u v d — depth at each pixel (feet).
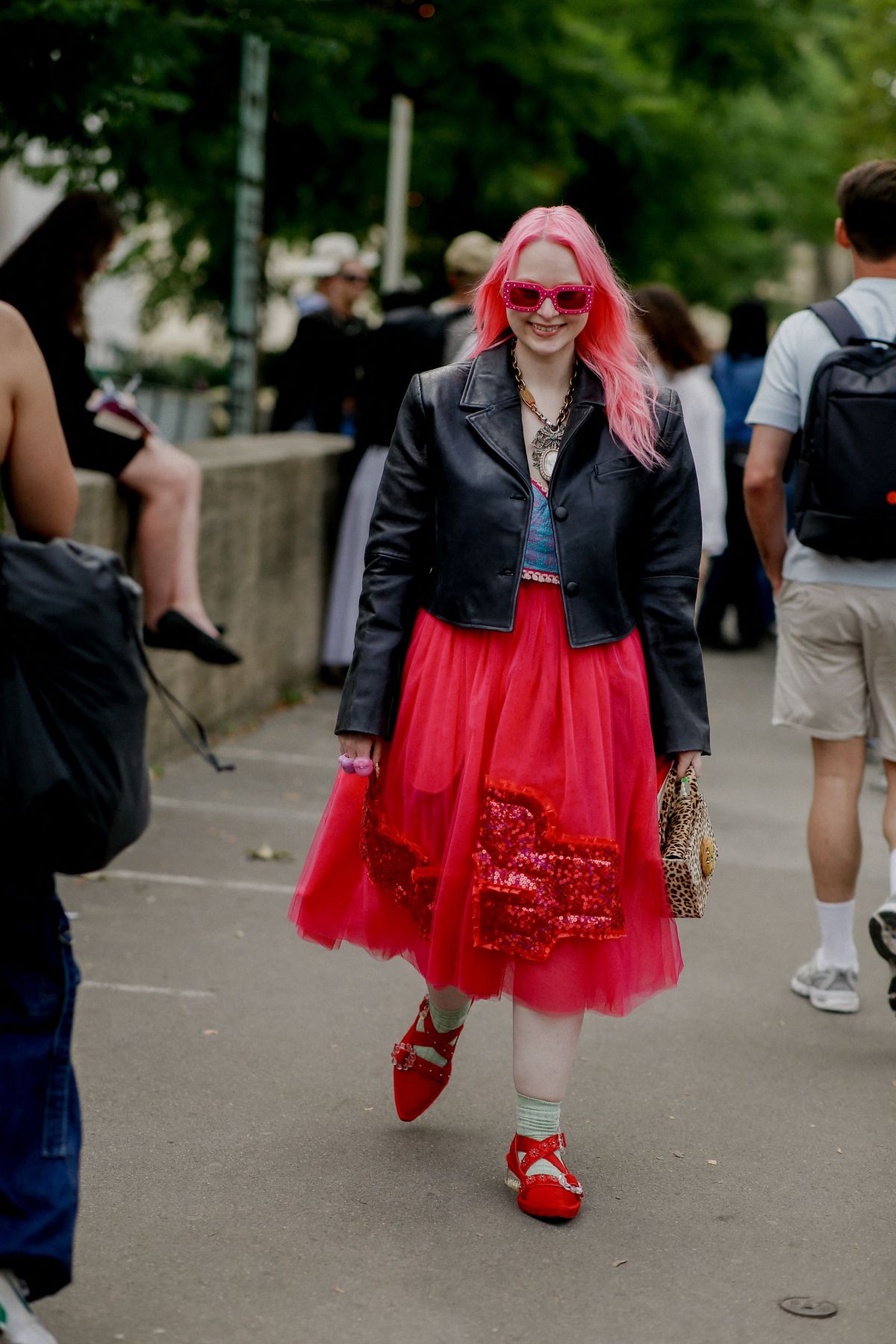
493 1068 13.52
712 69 44.93
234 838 20.15
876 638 14.58
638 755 10.83
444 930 10.78
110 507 20.02
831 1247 10.75
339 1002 14.84
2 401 8.38
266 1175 11.36
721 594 38.27
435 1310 9.70
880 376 14.06
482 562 10.66
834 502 14.12
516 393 10.89
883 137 62.39
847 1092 13.41
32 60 20.51
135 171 29.89
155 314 52.80
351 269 36.55
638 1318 9.73
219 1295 9.73
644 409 10.83
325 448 30.63
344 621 31.01
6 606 7.88
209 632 20.88
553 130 40.73
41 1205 8.08
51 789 7.91
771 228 75.51
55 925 8.45
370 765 10.95
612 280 10.88
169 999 14.65
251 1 24.95
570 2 40.70
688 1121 12.69
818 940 17.60
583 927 10.60
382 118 40.63
